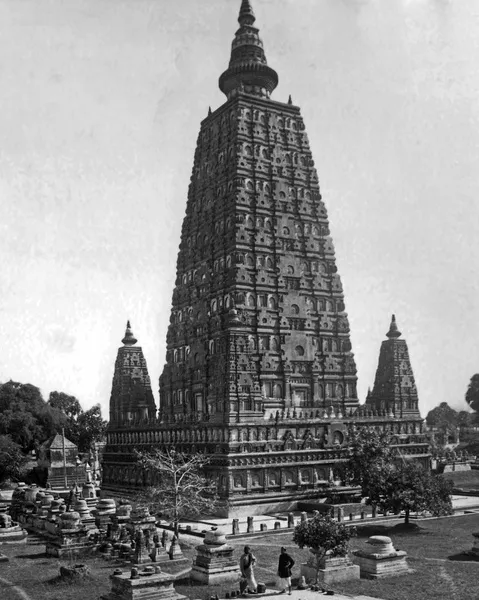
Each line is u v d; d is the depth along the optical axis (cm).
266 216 12262
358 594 4612
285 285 12150
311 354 12200
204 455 9450
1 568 5834
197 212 13250
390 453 9212
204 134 13625
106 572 5594
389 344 13650
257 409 10506
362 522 8312
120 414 13825
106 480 13075
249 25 13562
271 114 12925
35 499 9725
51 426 17262
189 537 7581
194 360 12469
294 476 10106
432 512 7812
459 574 5206
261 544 6988
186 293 13150
